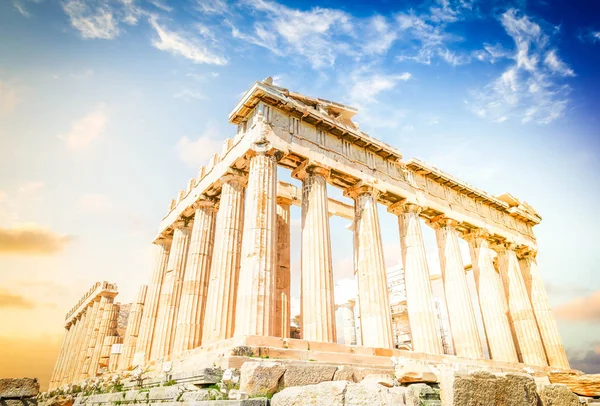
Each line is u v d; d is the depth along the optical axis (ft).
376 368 41.86
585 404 39.09
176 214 84.74
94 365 108.06
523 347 89.04
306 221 61.41
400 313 113.50
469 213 91.50
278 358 38.60
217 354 38.81
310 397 24.23
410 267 73.10
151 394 35.47
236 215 63.00
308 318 53.98
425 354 59.88
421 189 82.17
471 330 74.59
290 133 62.75
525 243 102.94
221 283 57.00
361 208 70.28
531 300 100.32
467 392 26.63
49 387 126.82
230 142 70.28
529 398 30.66
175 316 74.59
